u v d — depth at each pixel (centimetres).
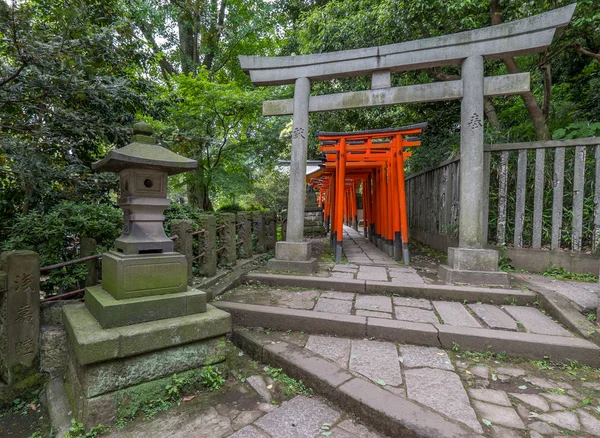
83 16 311
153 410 203
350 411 188
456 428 158
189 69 1112
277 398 209
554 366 230
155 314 218
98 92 353
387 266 486
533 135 614
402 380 206
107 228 308
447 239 595
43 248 277
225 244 435
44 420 220
